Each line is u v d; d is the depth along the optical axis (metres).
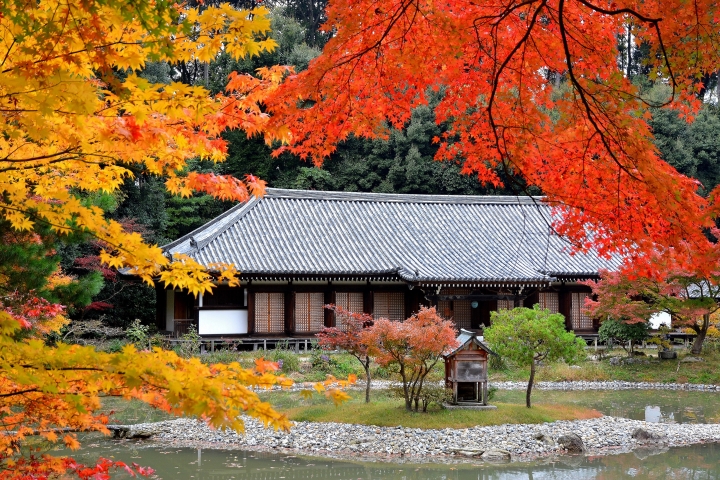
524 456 12.98
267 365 3.41
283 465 12.16
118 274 29.16
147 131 3.70
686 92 5.27
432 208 34.59
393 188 45.81
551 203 5.94
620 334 25.39
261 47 3.73
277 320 27.59
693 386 22.81
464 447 13.23
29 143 3.92
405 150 46.34
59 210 3.57
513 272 28.19
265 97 4.80
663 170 5.02
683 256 5.32
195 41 3.56
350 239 30.55
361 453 13.04
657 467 12.23
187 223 41.59
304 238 29.84
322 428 14.72
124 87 3.42
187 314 27.75
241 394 2.95
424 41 5.23
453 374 15.99
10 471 4.36
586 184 5.52
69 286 10.88
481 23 5.37
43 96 3.01
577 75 5.41
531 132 5.62
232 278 4.46
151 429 14.74
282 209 31.94
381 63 5.44
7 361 2.87
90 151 3.84
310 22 55.06
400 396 15.72
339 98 5.58
